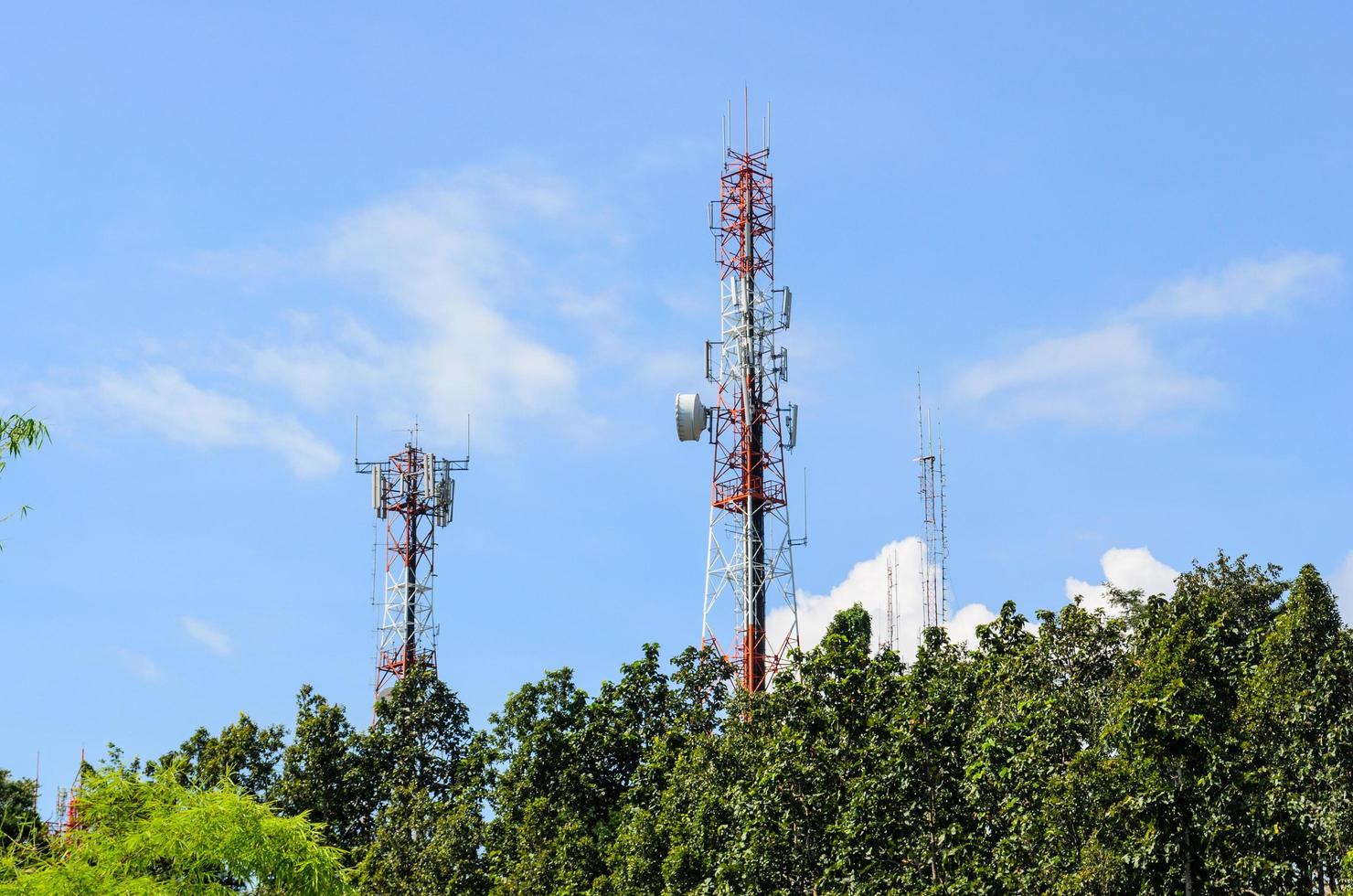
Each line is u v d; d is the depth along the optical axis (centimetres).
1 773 6975
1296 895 4669
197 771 9206
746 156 11194
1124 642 6238
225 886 4578
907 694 5881
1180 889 4588
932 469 10656
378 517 12331
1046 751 5316
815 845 5769
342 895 4759
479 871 7875
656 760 7775
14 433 3338
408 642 12000
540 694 8644
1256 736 5303
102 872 4431
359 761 9181
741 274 10962
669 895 6381
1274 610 7531
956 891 5106
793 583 10356
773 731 6669
